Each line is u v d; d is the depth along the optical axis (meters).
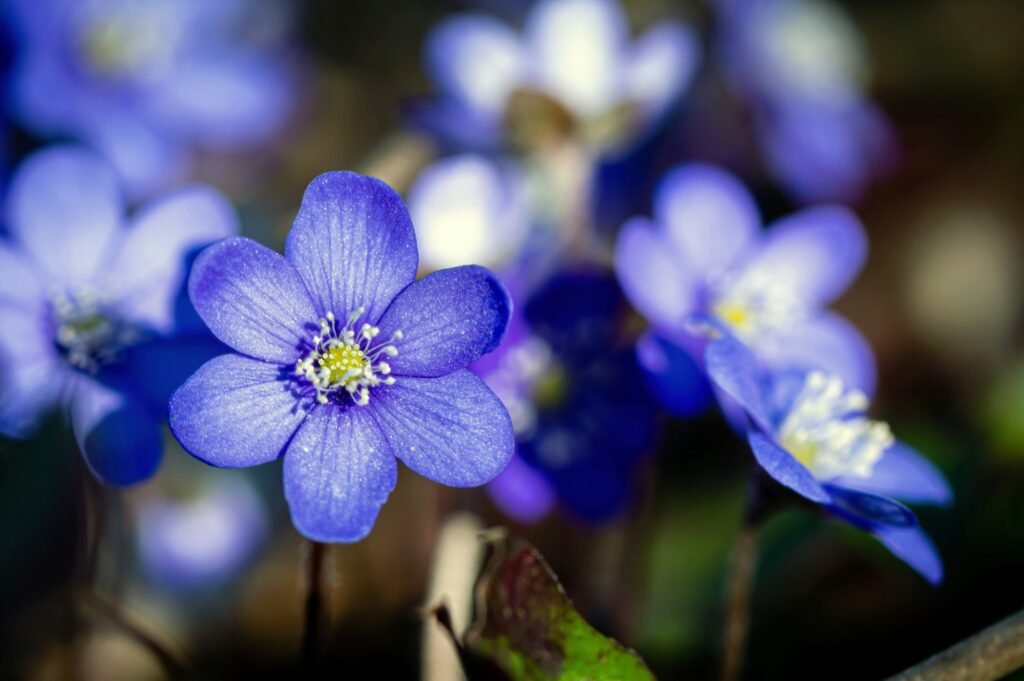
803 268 0.20
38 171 0.17
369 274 0.15
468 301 0.15
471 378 0.15
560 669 0.15
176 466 0.21
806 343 0.19
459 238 0.19
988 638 0.15
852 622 0.21
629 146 0.22
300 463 0.14
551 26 0.21
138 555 0.20
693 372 0.17
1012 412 0.22
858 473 0.17
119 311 0.17
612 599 0.19
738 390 0.15
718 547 0.21
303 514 0.14
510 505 0.18
